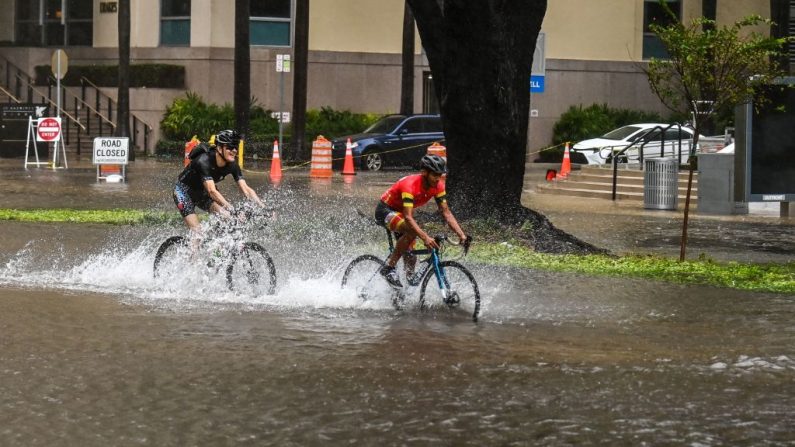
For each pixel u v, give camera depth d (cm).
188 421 922
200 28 5244
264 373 1091
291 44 5394
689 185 1972
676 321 1406
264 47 5350
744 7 5769
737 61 1930
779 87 2561
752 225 2662
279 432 895
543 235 2142
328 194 3262
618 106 5762
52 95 5400
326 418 938
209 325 1320
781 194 2645
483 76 2183
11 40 5766
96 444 858
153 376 1072
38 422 912
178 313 1390
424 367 1127
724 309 1493
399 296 1434
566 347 1238
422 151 4634
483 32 2164
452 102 2202
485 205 2206
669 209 3022
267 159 4934
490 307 1471
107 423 913
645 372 1121
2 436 873
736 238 2381
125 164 3544
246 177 3919
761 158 2634
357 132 5269
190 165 1538
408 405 983
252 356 1163
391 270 1425
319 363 1138
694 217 2844
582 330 1338
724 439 895
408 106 5062
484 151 2202
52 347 1188
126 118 4769
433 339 1263
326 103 5416
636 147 4281
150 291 1540
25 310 1391
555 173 3928
